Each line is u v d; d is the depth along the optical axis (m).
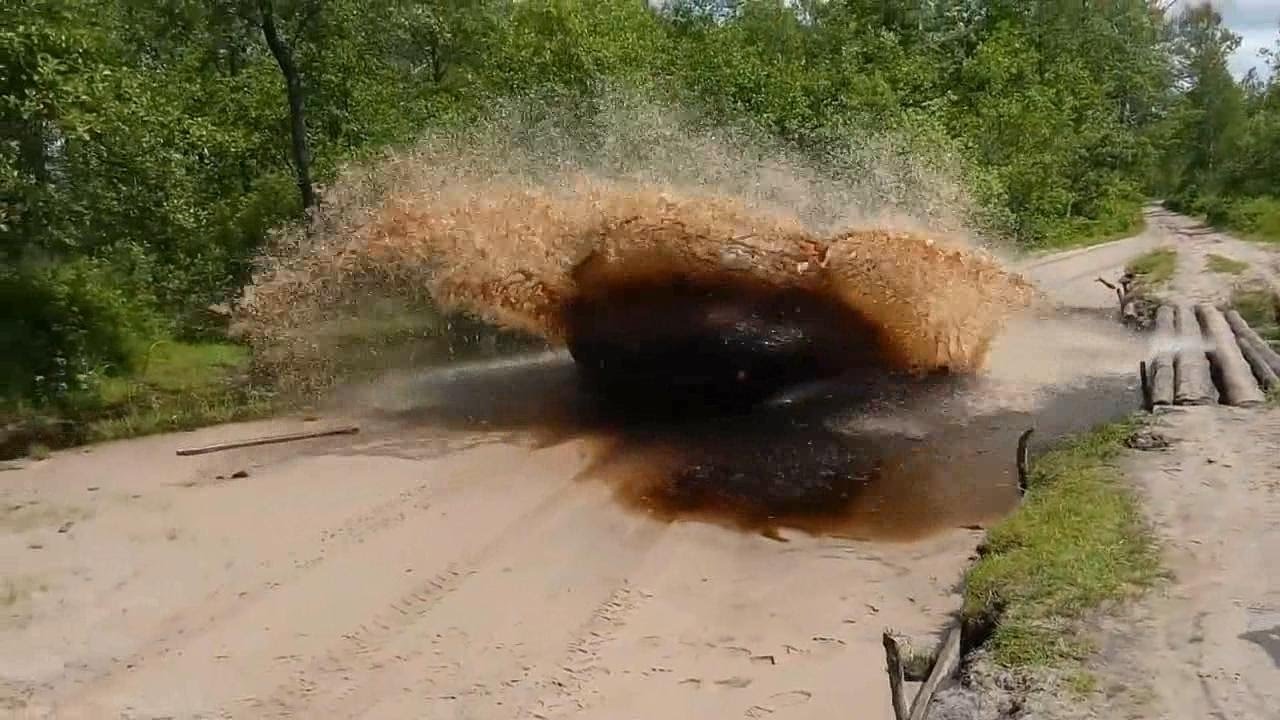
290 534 7.94
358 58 16.73
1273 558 5.76
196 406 11.79
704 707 5.44
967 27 29.05
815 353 11.30
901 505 8.45
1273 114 40.06
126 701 5.62
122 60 13.62
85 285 12.33
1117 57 43.38
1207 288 17.64
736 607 6.63
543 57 18.53
